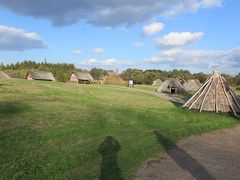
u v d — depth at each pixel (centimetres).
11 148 1119
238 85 9288
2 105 2231
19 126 1509
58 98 3184
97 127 1625
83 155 1065
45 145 1190
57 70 12519
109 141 1306
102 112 2280
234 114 2555
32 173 867
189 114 2508
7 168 895
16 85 4284
